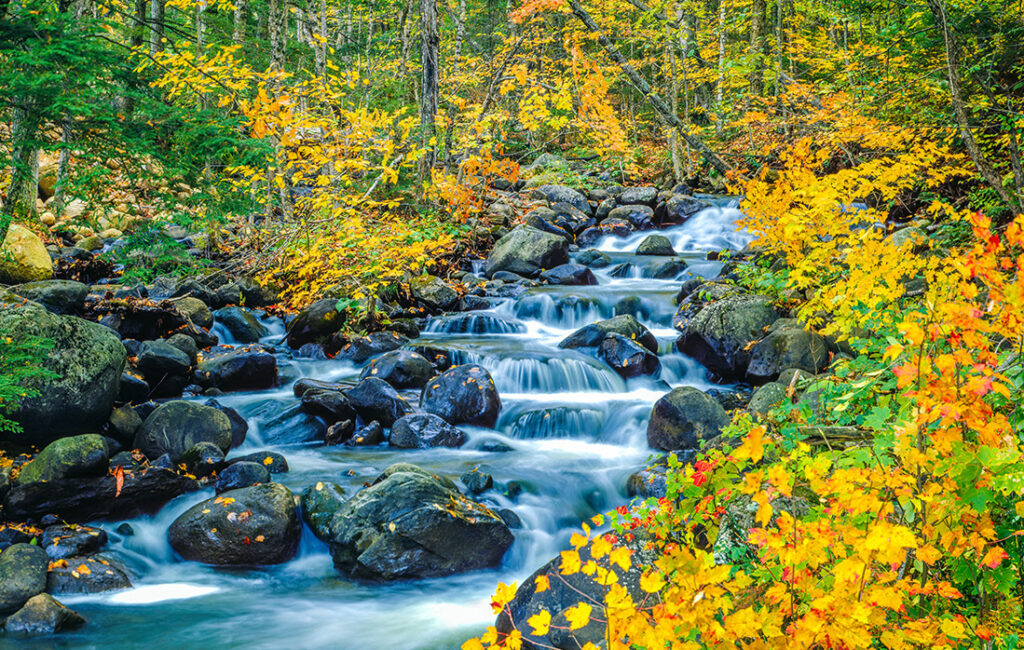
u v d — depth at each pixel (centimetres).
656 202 1816
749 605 207
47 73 499
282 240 973
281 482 588
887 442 213
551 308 1099
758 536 167
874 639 186
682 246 1591
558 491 577
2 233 585
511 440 714
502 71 1047
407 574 473
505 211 1612
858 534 162
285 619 433
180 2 816
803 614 174
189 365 812
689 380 855
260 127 588
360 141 801
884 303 339
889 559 150
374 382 745
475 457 656
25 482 510
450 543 482
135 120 580
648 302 1079
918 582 195
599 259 1399
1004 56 746
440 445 686
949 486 170
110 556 488
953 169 622
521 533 517
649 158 2188
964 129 598
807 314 458
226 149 621
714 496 210
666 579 204
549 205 1794
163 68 600
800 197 484
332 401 724
